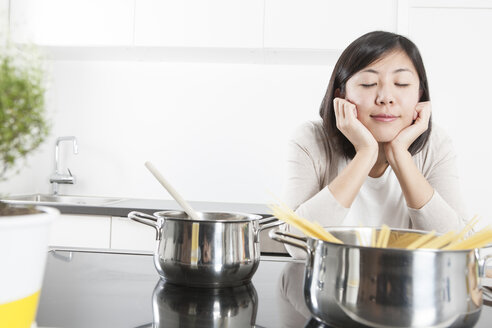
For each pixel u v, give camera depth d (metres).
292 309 0.49
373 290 0.37
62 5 2.02
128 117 2.35
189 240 0.55
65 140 2.29
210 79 2.32
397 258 0.36
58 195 2.31
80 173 2.36
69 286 0.57
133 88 2.35
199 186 2.33
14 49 0.34
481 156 1.93
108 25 2.01
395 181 1.44
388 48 1.30
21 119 0.33
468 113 1.94
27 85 0.33
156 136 2.34
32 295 0.32
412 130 1.31
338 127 1.34
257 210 1.85
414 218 1.26
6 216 0.30
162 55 2.18
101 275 0.64
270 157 2.30
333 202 1.21
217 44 1.98
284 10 1.95
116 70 2.35
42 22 2.02
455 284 0.36
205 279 0.55
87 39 2.01
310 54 2.06
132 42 2.00
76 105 2.35
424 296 0.36
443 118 1.94
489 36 1.92
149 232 1.70
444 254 0.36
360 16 1.92
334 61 2.18
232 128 2.32
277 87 2.30
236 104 2.32
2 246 0.29
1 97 0.31
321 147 1.41
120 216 1.70
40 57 0.36
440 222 1.22
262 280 0.64
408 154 1.29
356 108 1.34
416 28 1.94
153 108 2.34
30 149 0.35
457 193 1.36
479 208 1.93
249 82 2.31
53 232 1.71
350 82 1.34
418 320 0.36
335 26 1.93
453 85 1.94
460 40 1.93
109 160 2.35
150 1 1.99
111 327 0.42
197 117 2.33
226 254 0.55
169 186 0.61
